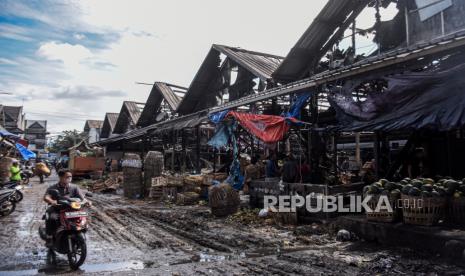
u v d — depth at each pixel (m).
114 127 40.97
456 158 10.26
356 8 13.26
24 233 8.50
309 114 13.47
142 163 19.89
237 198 11.29
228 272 5.39
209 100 23.66
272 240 7.65
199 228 9.14
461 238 5.84
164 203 15.16
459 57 7.90
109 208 13.36
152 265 5.88
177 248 7.07
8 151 25.66
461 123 6.50
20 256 6.45
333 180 12.18
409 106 7.87
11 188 11.76
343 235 7.57
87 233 8.61
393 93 8.25
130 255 6.50
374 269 5.46
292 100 12.93
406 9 11.36
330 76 10.59
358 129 8.77
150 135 27.62
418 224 6.80
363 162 19.06
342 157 20.30
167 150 27.12
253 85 19.14
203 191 15.17
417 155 10.21
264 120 11.99
